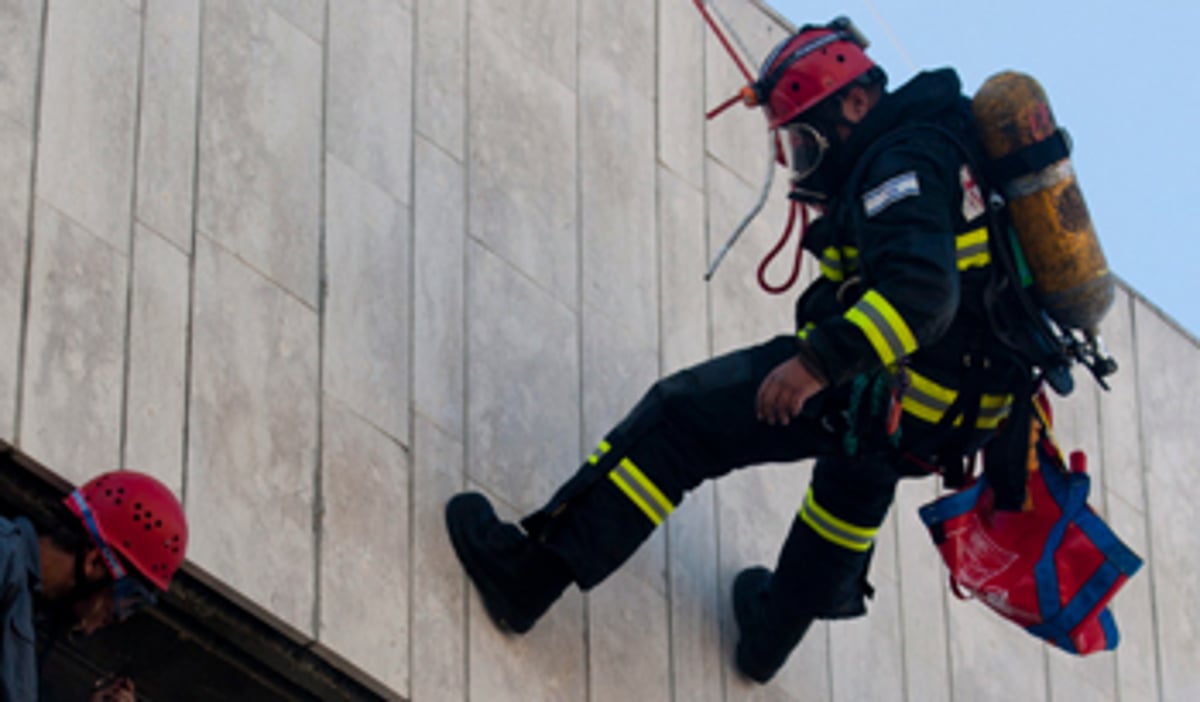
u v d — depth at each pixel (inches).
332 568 327.6
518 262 379.9
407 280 358.6
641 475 343.0
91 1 330.0
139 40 333.7
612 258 398.6
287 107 350.9
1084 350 340.8
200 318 325.4
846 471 359.3
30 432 299.4
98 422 307.6
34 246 309.3
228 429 322.3
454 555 345.7
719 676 383.9
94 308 313.0
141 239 322.3
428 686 333.7
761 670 385.4
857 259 325.4
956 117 331.6
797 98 335.0
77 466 303.0
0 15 318.0
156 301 320.8
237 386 326.3
